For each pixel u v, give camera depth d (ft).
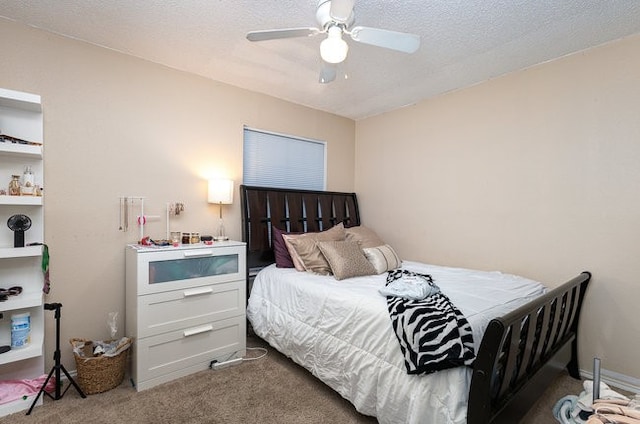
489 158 9.45
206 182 9.47
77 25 6.84
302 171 12.19
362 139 13.47
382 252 9.32
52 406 6.15
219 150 9.74
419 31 6.92
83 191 7.45
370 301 6.07
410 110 11.66
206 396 6.56
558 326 6.46
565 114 8.02
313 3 6.07
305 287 7.55
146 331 6.88
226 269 8.21
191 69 8.98
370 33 5.50
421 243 11.21
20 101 6.10
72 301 7.32
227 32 7.11
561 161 8.07
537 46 7.58
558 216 8.12
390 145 12.34
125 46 7.72
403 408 4.90
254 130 10.77
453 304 5.68
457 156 10.22
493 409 4.27
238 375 7.43
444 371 4.55
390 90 10.37
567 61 7.98
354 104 11.80
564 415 5.55
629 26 6.73
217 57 8.29
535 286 7.29
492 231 9.36
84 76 7.46
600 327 7.47
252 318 8.89
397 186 12.03
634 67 7.04
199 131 9.32
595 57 7.56
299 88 10.33
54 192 7.09
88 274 7.52
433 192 10.87
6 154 6.33
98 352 6.89
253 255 9.95
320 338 6.72
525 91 8.71
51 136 7.06
